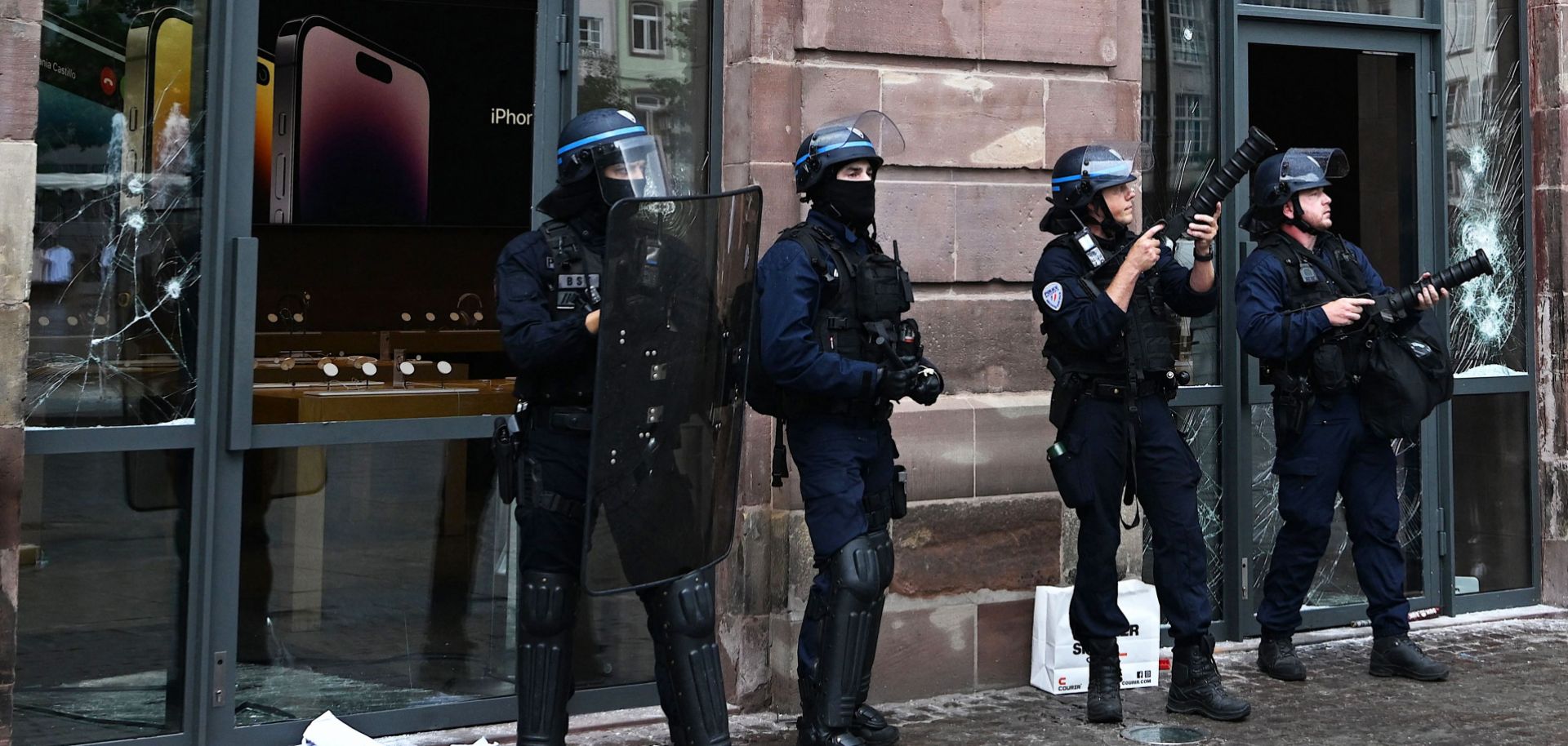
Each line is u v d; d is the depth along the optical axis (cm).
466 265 727
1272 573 530
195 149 416
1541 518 659
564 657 362
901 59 496
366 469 446
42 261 393
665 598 363
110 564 405
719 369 361
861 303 404
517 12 713
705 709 363
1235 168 455
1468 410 647
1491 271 503
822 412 407
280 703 434
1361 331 512
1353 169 663
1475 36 652
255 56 422
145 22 407
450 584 463
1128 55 537
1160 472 467
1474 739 452
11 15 367
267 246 679
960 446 502
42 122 393
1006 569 512
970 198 507
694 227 350
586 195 354
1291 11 610
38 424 393
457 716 462
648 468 343
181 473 416
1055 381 473
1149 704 495
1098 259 454
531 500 355
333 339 641
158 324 411
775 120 478
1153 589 520
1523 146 661
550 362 345
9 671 374
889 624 492
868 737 440
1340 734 457
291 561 434
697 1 493
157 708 413
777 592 484
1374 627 534
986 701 499
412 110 698
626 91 483
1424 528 632
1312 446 518
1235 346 593
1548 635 601
